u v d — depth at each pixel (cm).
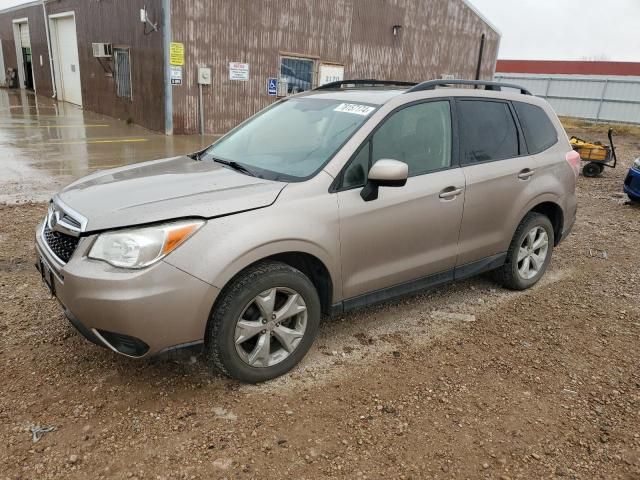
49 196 748
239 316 301
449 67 2061
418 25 1909
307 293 326
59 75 2277
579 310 456
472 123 421
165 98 1424
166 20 1348
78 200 311
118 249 275
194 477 248
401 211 362
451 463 266
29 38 2566
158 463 255
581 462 272
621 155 1559
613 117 2744
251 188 316
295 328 334
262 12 1525
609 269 561
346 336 390
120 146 1252
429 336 397
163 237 276
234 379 318
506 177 432
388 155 363
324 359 356
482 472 262
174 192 309
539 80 2953
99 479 244
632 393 336
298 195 320
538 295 484
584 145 1141
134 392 308
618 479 261
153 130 1524
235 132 438
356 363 354
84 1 1830
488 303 460
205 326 292
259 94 1595
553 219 508
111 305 271
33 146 1198
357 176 346
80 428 276
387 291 377
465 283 504
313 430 285
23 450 259
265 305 309
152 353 284
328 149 350
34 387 307
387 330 403
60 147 1202
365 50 1802
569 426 300
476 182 409
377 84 471
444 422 297
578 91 2838
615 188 1028
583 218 780
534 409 314
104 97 1820
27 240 545
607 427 300
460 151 408
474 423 298
